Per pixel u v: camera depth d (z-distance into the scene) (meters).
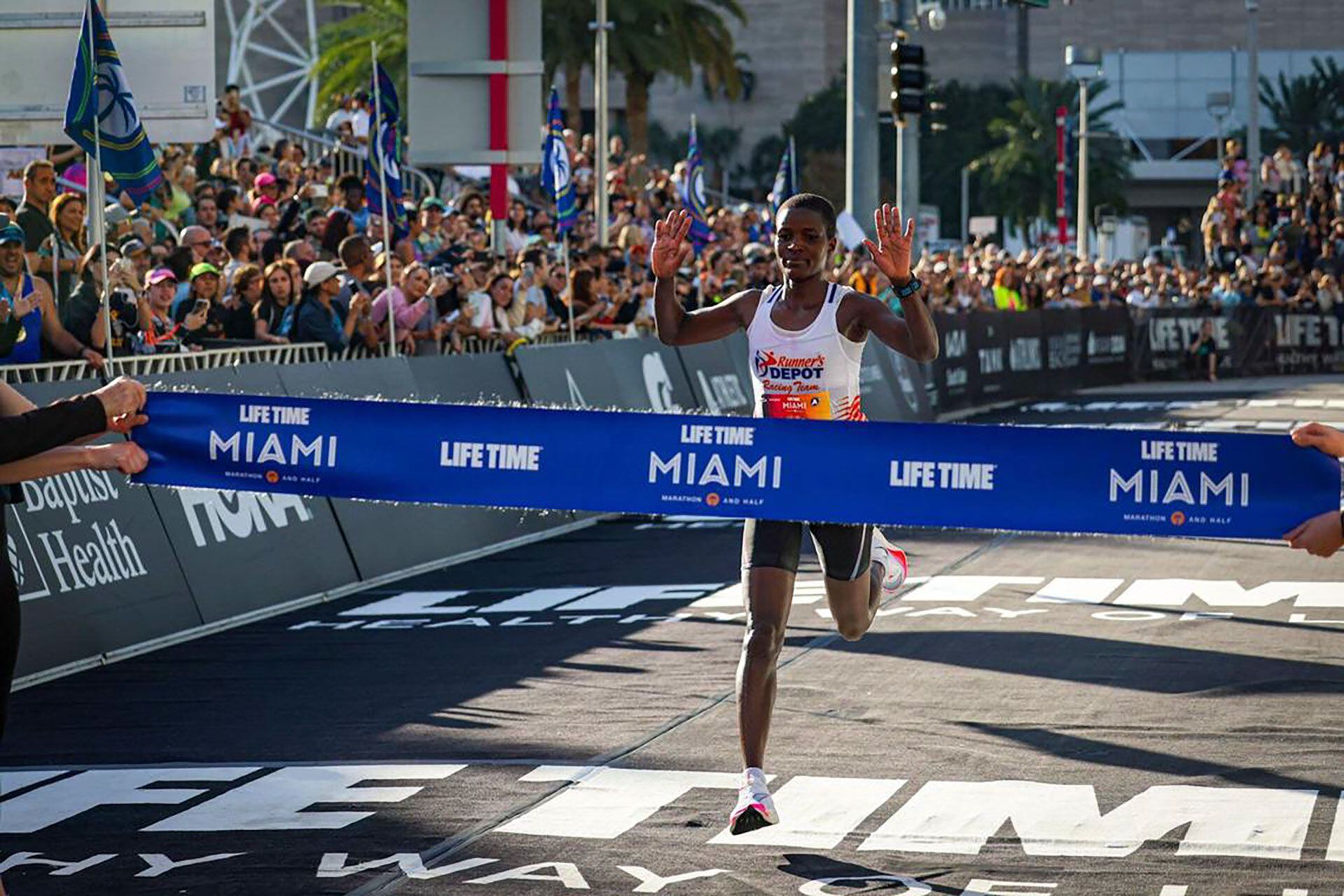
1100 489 5.68
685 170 24.88
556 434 5.97
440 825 6.33
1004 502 5.75
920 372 25.42
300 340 13.48
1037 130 87.56
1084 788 6.70
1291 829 6.10
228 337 13.46
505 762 7.25
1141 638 9.81
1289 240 45.81
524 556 13.99
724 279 23.92
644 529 15.59
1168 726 7.68
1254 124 49.81
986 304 32.59
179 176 17.88
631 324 20.34
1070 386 33.53
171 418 6.03
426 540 13.33
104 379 10.40
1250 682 8.55
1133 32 112.56
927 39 116.69
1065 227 59.16
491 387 14.81
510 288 16.70
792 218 6.38
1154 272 41.03
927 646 9.63
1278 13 109.75
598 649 9.80
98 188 12.32
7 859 6.07
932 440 5.79
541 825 6.31
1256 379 37.94
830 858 5.88
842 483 5.86
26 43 12.85
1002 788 6.71
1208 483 5.59
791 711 8.08
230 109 21.92
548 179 18.91
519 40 18.52
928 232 47.28
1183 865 5.72
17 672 9.12
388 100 15.70
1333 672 8.80
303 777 7.07
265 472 6.02
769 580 6.21
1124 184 90.50
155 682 9.16
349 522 12.45
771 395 6.50
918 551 13.65
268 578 11.36
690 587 12.05
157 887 5.72
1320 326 39.44
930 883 5.59
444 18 18.53
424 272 15.29
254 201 19.09
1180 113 100.81
